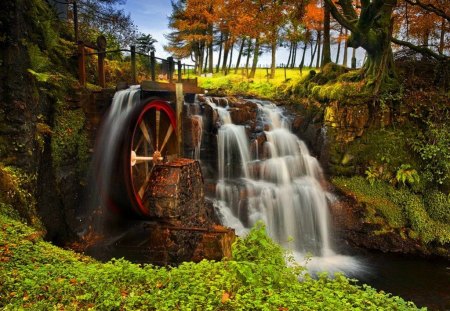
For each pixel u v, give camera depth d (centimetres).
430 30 1720
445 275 995
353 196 1278
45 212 854
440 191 1195
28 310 400
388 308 453
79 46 1077
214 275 515
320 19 2508
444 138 1188
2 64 751
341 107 1334
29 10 870
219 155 1264
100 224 1004
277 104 1581
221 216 1121
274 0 1694
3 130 746
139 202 938
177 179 892
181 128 1109
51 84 923
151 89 1041
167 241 875
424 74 1373
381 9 1291
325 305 438
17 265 502
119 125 998
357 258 1120
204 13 3047
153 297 444
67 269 512
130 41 2144
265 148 1328
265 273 489
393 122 1282
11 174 729
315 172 1352
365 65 1418
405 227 1208
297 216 1214
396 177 1238
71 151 967
